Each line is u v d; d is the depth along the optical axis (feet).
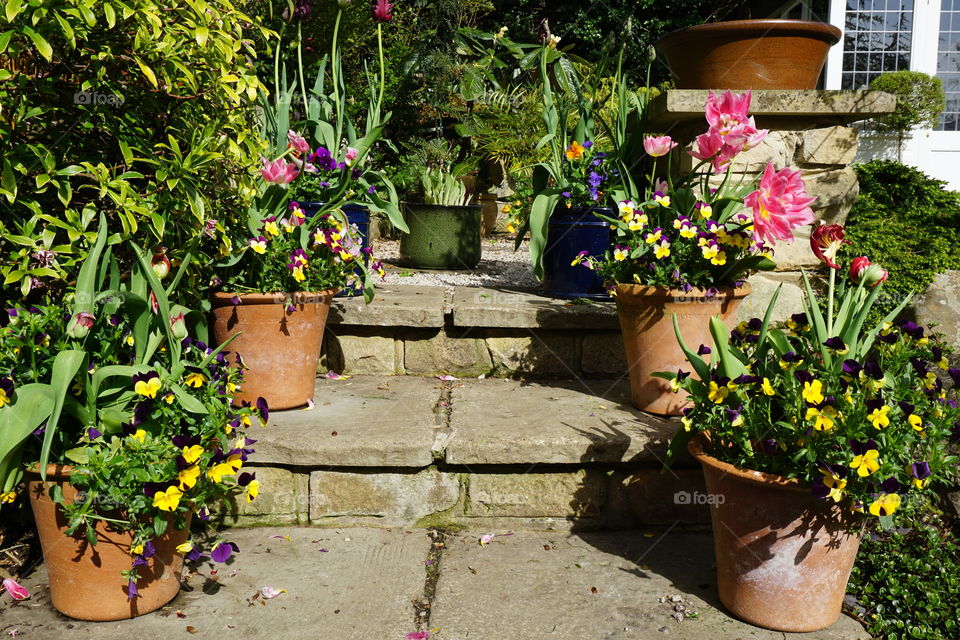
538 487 7.01
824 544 5.16
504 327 9.19
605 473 7.03
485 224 22.43
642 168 10.36
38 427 5.04
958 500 6.71
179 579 5.70
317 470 6.91
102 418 5.24
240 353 7.49
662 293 7.26
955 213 11.36
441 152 19.39
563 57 13.62
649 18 34.42
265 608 5.56
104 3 5.24
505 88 22.72
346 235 8.25
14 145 5.99
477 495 6.99
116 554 5.20
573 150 10.07
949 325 8.44
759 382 5.26
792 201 6.07
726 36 9.36
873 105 9.26
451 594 5.77
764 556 5.26
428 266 13.97
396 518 6.99
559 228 10.12
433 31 21.47
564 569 6.23
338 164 9.71
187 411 5.44
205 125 6.70
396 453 6.81
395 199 9.94
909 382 5.13
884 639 5.41
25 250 5.50
